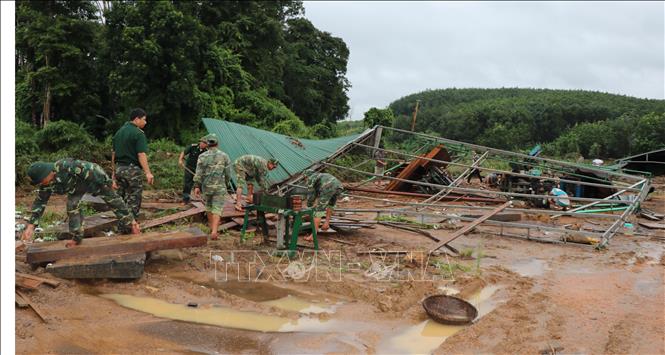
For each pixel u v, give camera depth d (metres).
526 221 12.70
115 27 24.23
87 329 4.54
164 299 5.45
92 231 7.73
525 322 5.25
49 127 20.94
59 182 5.73
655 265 8.16
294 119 32.28
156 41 23.81
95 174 6.08
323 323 5.04
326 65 46.56
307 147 15.59
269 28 34.41
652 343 4.78
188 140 25.45
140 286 5.74
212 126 14.11
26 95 24.59
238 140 14.02
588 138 48.38
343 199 15.38
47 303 5.00
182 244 6.44
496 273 7.25
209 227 9.16
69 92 23.95
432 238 9.52
